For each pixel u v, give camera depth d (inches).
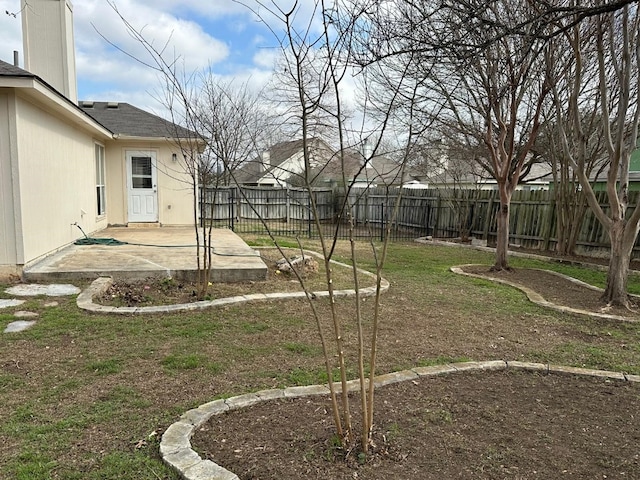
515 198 476.4
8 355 139.3
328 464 83.8
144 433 95.7
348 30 97.1
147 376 127.3
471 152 476.1
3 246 231.0
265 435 94.0
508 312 216.7
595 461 87.7
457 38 160.4
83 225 360.2
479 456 88.1
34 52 344.8
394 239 556.4
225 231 454.9
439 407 109.7
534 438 96.1
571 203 407.2
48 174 275.1
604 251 393.1
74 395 114.1
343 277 284.4
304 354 149.0
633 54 290.5
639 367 147.4
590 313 213.2
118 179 461.4
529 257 412.5
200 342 155.9
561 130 257.9
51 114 280.1
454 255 424.5
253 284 246.4
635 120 229.9
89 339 154.9
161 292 222.7
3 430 95.9
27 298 201.0
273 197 723.4
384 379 125.0
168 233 418.0
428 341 167.6
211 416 101.1
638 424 104.6
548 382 129.8
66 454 87.0
